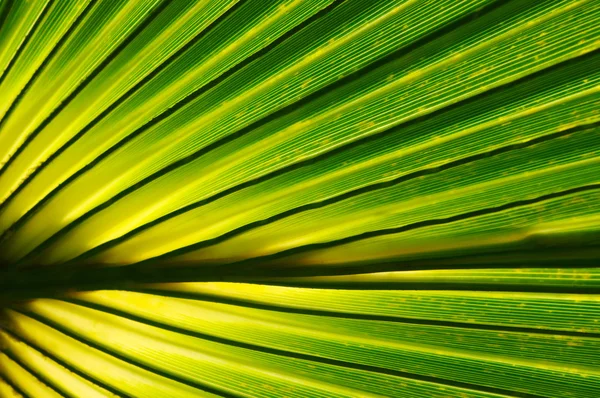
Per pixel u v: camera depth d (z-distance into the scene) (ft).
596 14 1.11
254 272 1.34
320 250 1.32
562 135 1.18
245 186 1.30
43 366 1.44
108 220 1.36
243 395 1.42
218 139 1.28
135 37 1.23
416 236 1.28
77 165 1.33
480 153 1.21
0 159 1.32
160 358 1.42
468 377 1.33
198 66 1.23
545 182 1.21
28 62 1.26
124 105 1.28
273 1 1.17
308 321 1.36
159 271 1.37
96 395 1.45
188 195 1.32
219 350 1.40
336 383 1.39
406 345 1.34
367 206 1.28
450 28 1.14
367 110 1.21
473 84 1.17
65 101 1.28
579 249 1.23
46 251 1.38
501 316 1.28
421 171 1.24
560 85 1.15
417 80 1.18
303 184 1.28
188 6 1.20
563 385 1.30
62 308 1.40
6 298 1.39
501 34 1.14
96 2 1.22
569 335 1.27
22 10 1.22
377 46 1.17
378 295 1.32
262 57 1.21
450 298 1.29
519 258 1.25
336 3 1.16
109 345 1.42
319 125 1.24
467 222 1.26
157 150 1.30
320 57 1.19
